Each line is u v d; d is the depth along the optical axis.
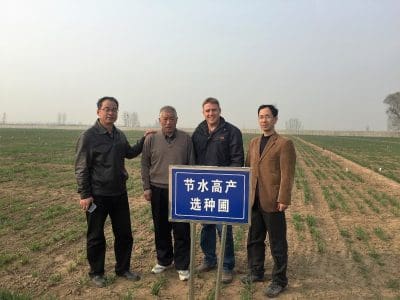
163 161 6.31
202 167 4.84
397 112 117.31
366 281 6.45
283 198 5.73
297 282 6.36
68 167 20.66
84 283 6.07
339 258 7.54
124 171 6.31
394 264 7.25
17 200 12.02
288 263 7.24
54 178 16.73
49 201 12.10
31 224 9.38
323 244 8.38
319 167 24.34
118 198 6.25
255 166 6.02
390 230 9.62
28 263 6.88
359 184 17.38
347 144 57.66
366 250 8.03
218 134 6.27
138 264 7.04
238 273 6.72
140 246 8.06
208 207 4.88
